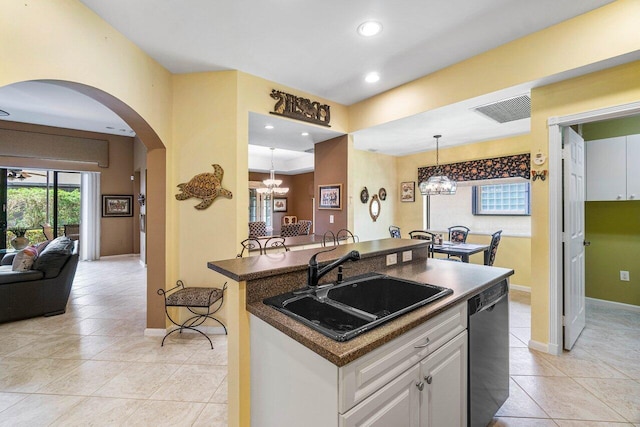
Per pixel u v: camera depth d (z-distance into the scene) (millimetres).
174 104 3062
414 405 1201
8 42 1554
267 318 1258
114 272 5746
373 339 1026
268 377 1312
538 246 2607
